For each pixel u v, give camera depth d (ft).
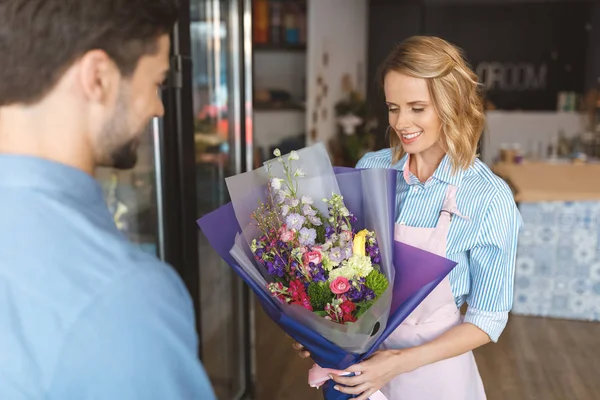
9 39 2.04
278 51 18.54
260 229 4.49
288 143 18.19
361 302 4.13
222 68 8.39
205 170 8.18
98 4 2.09
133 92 2.26
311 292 4.11
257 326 12.96
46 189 2.11
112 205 6.90
